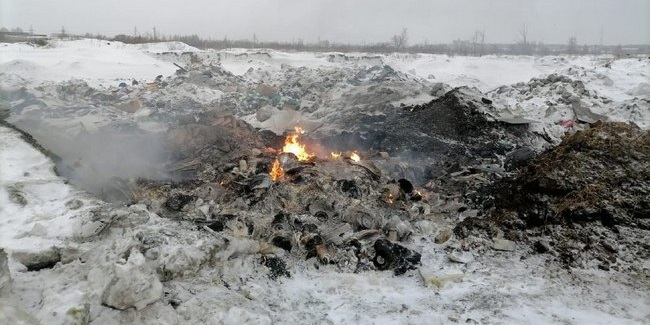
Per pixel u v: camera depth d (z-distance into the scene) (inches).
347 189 326.3
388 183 344.5
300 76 997.2
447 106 520.1
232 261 227.5
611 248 244.8
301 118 653.9
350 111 637.9
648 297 209.2
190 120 490.0
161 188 338.0
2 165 311.6
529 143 477.7
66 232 229.5
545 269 238.1
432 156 448.5
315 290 218.4
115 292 168.1
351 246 254.5
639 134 335.0
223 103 776.3
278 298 207.6
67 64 1156.5
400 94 687.7
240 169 366.6
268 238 258.1
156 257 203.9
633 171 292.0
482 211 315.3
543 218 277.0
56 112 587.2
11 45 1485.0
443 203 332.8
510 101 768.3
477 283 225.8
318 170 355.6
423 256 255.0
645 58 1117.7
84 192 288.4
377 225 280.5
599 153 313.4
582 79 839.1
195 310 180.1
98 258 197.5
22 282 184.4
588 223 266.7
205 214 291.3
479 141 475.5
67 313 159.9
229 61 1574.8
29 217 245.6
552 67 1418.6
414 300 211.3
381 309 203.3
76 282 185.8
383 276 233.6
